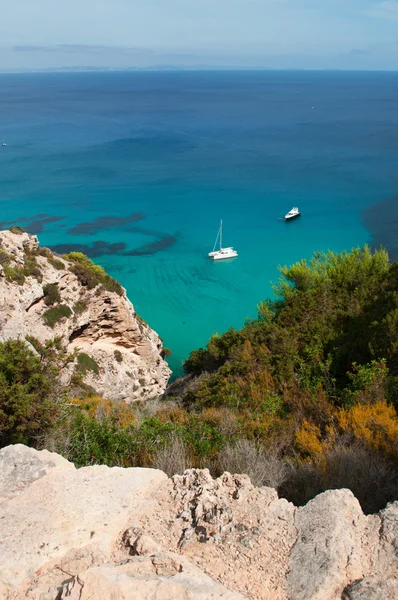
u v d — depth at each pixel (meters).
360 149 145.00
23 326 24.25
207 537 5.66
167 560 5.15
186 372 29.23
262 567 5.22
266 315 23.61
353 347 16.94
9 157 131.25
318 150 144.38
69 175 113.44
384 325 16.50
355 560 5.18
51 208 89.25
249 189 103.44
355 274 23.41
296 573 5.06
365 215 86.50
